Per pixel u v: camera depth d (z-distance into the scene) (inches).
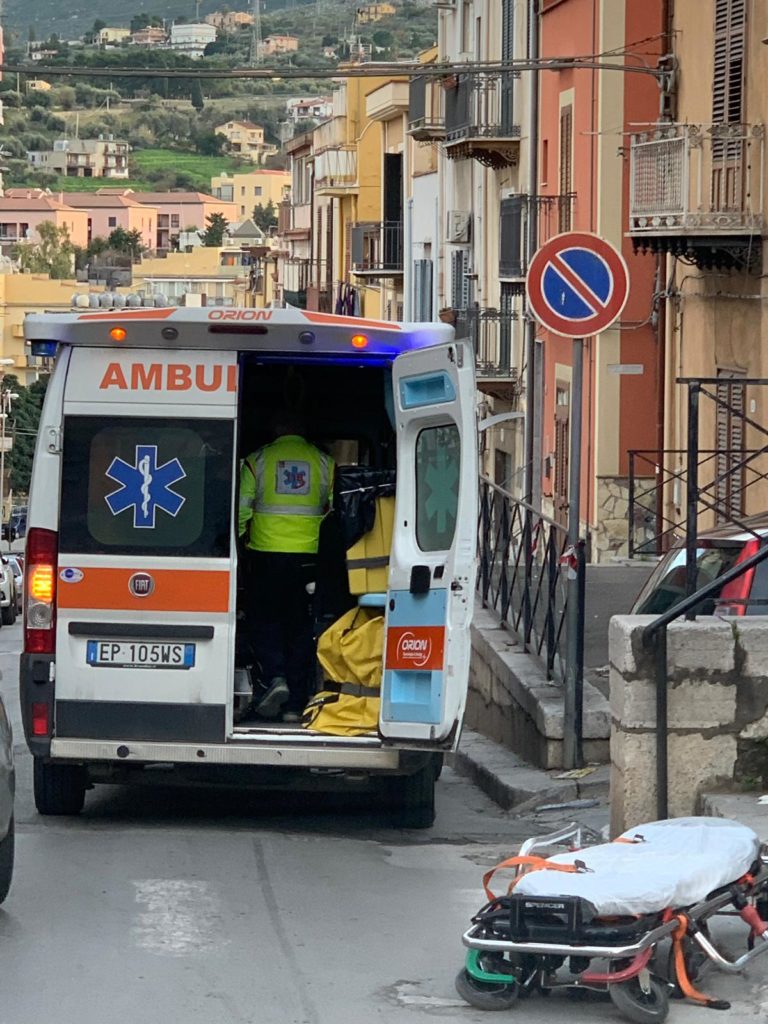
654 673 348.2
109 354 389.4
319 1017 250.5
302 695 421.1
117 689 389.7
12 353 4667.8
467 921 309.6
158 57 6914.4
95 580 389.1
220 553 388.8
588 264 446.3
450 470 382.6
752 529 433.7
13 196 7490.2
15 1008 252.8
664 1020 246.8
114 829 405.7
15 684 935.0
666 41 898.1
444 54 1590.8
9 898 321.1
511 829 419.5
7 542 3319.4
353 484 409.7
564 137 1143.6
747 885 268.7
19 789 473.4
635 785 349.7
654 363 1031.0
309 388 464.4
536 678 510.0
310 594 423.5
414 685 384.5
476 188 1477.6
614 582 792.3
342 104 2386.8
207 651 389.1
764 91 756.0
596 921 247.9
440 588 381.4
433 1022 248.5
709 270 836.6
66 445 389.1
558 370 1159.0
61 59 7273.6
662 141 795.4
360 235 2022.6
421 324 399.5
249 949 287.7
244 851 374.6
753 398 765.3
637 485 1035.3
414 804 413.4
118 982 266.8
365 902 324.8
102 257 5605.3
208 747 388.2
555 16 1162.0
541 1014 251.8
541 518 530.6
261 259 3567.9
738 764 349.1
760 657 348.5
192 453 389.4
